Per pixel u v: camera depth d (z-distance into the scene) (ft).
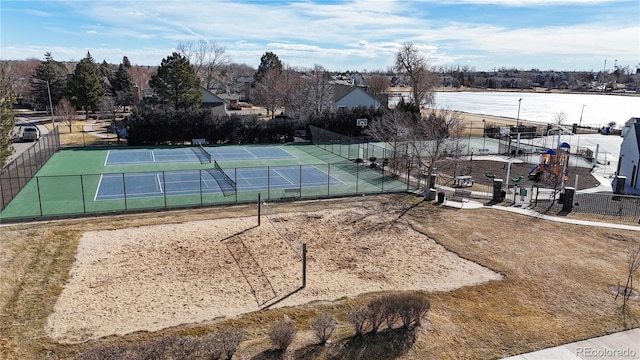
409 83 266.36
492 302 48.60
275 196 90.17
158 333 41.29
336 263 58.70
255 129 167.02
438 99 485.15
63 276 52.90
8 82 68.69
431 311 45.91
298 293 50.01
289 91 242.99
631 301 49.39
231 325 42.93
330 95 212.43
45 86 254.88
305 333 41.01
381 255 61.72
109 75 348.59
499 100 493.77
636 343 41.42
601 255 62.49
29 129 156.66
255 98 296.51
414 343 39.47
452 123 144.97
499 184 89.35
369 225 73.97
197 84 188.55
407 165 107.14
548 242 67.31
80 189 92.73
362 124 173.17
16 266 54.24
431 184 92.32
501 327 43.34
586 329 43.52
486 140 179.42
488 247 65.16
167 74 179.22
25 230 66.85
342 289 51.26
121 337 40.45
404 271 56.65
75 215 75.41
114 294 48.85
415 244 66.08
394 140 126.72
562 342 41.19
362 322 40.11
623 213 82.99
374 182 104.32
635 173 106.42
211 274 54.39
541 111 354.74
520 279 54.70
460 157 123.65
